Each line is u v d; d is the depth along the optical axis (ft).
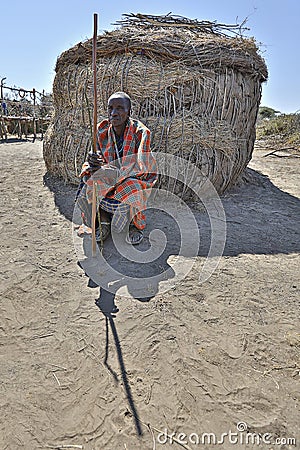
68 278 8.32
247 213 13.43
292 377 5.58
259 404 5.09
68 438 4.56
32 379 5.43
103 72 13.80
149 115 13.61
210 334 6.52
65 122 15.99
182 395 5.21
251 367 5.77
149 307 7.29
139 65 13.38
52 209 13.08
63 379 5.45
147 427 4.73
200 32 14.98
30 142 38.01
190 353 6.03
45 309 7.14
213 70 13.82
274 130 42.91
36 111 51.49
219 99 14.11
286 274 8.78
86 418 4.83
